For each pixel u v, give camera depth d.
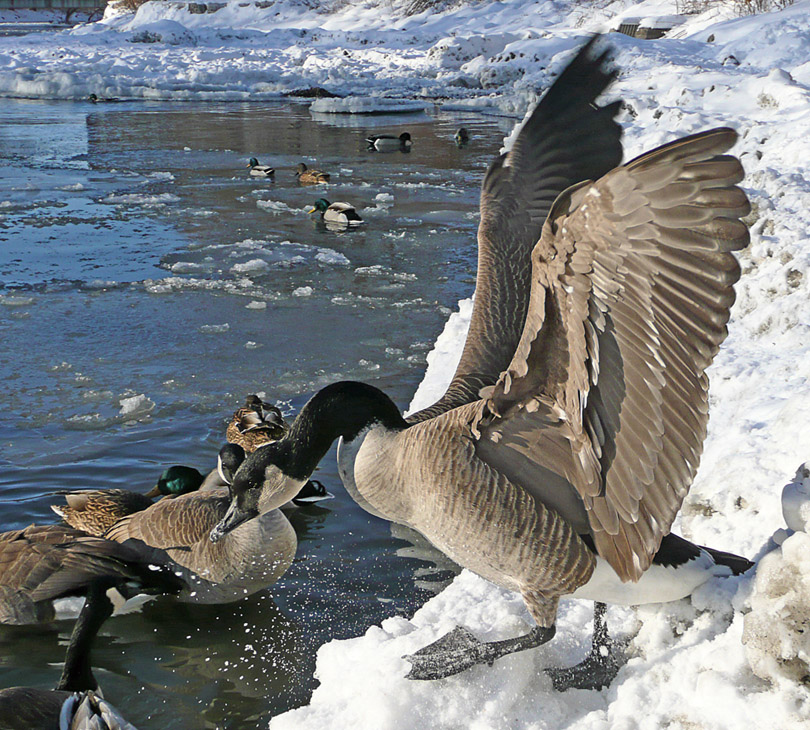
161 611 5.11
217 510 5.25
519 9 53.97
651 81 17.97
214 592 5.12
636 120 14.96
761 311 6.45
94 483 6.49
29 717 3.82
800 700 2.92
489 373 3.97
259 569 5.00
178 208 16.05
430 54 41.81
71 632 4.96
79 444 7.11
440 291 11.34
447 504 3.38
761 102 14.52
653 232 2.40
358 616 4.90
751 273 7.16
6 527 5.87
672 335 2.57
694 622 3.52
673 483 2.84
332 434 3.75
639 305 2.59
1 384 8.29
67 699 3.71
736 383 5.55
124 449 7.04
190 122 28.12
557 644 3.79
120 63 42.16
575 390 2.92
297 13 64.88
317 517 6.02
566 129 3.99
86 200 16.44
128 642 4.77
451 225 14.92
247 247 13.44
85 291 11.21
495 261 4.23
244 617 4.98
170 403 7.91
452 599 4.38
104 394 8.09
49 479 6.54
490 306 4.16
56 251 13.02
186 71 40.56
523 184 4.19
